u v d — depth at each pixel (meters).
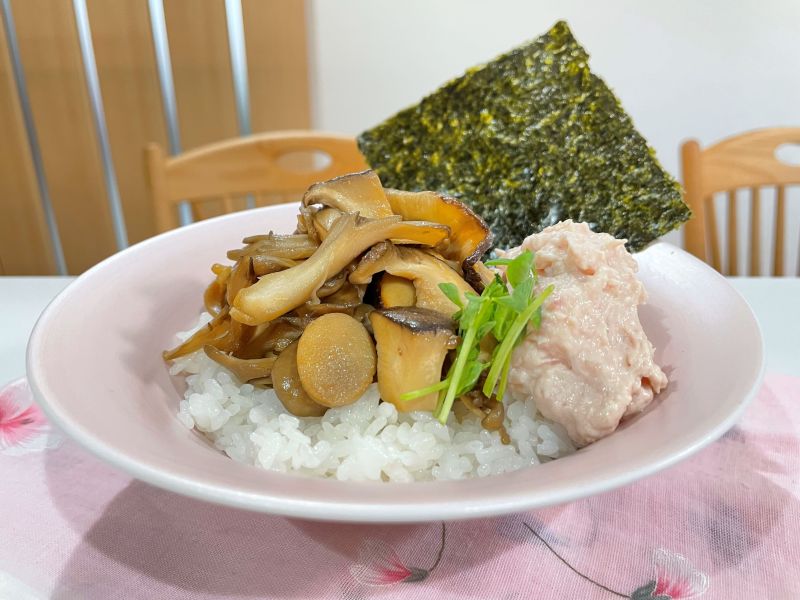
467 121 0.23
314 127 0.55
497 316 0.15
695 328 0.17
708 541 0.14
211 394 0.17
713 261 0.36
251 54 0.49
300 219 0.19
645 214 0.22
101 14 0.46
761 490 0.15
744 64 0.52
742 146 0.33
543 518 0.15
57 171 0.51
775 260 0.35
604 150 0.22
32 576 0.13
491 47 0.52
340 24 0.51
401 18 0.51
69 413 0.12
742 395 0.13
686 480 0.16
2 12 0.46
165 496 0.15
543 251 0.17
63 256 0.55
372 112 0.54
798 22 0.50
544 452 0.16
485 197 0.23
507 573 0.13
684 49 0.51
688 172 0.32
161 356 0.18
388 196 0.18
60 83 0.48
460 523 0.15
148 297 0.19
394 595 0.13
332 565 0.14
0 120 0.49
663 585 0.13
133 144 0.51
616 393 0.15
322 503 0.11
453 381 0.15
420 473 0.15
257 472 0.12
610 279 0.16
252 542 0.14
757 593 0.13
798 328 0.22
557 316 0.15
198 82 0.49
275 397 0.17
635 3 0.50
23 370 0.21
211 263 0.22
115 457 0.11
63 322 0.16
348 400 0.15
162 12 0.47
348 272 0.17
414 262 0.17
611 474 0.11
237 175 0.33
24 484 0.16
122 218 0.54
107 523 0.15
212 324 0.17
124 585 0.13
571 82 0.22
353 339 0.15
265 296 0.16
